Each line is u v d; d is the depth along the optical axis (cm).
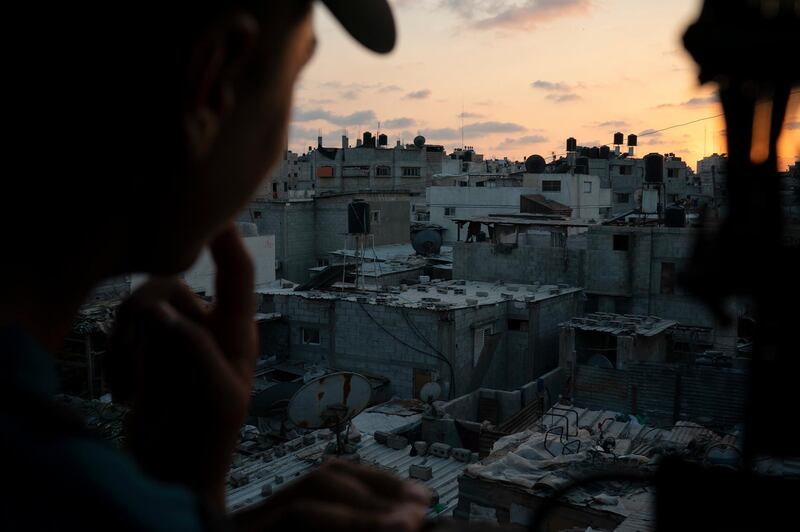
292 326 3161
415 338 2875
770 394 80
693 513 84
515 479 1197
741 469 83
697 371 2186
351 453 1808
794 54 75
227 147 66
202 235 69
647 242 3369
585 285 3497
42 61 57
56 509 47
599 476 93
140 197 62
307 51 76
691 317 3325
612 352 2969
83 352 1797
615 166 7500
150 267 67
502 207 5797
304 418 1650
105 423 1144
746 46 75
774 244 78
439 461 1850
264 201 5125
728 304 80
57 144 58
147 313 82
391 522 62
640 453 1656
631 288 3412
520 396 2539
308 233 5206
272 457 1808
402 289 3331
